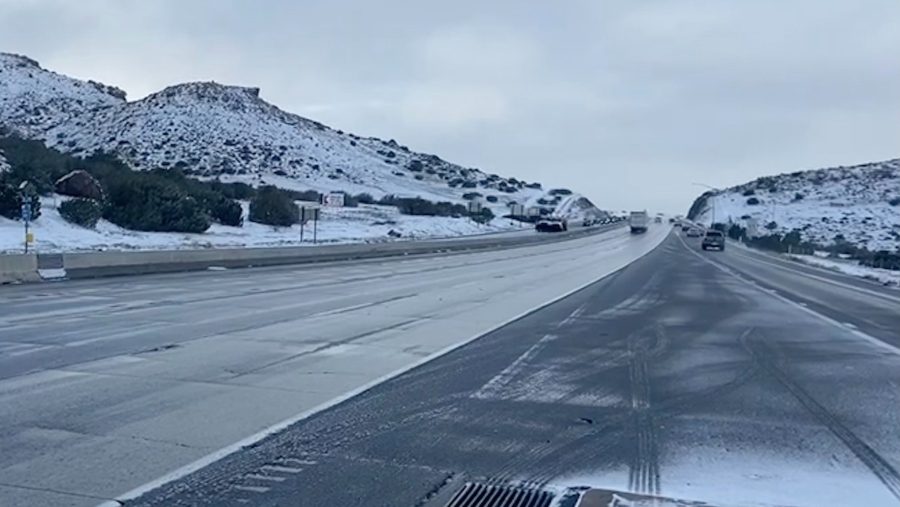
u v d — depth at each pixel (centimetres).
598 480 740
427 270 4003
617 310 2233
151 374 1175
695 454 827
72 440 831
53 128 13912
